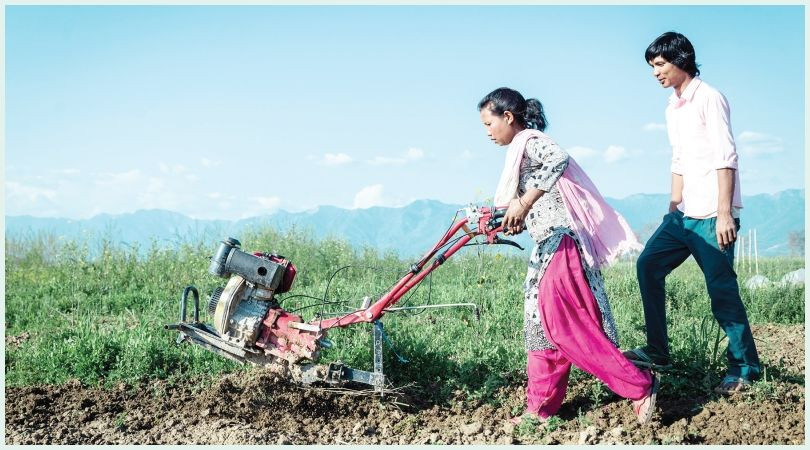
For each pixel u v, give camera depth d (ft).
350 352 18.78
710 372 16.84
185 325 16.84
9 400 16.98
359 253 42.39
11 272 37.37
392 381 17.99
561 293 14.60
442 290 29.86
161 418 15.97
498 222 15.35
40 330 24.77
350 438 14.93
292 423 15.69
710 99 15.98
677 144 17.11
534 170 14.89
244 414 16.08
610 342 14.66
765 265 44.52
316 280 34.27
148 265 35.53
